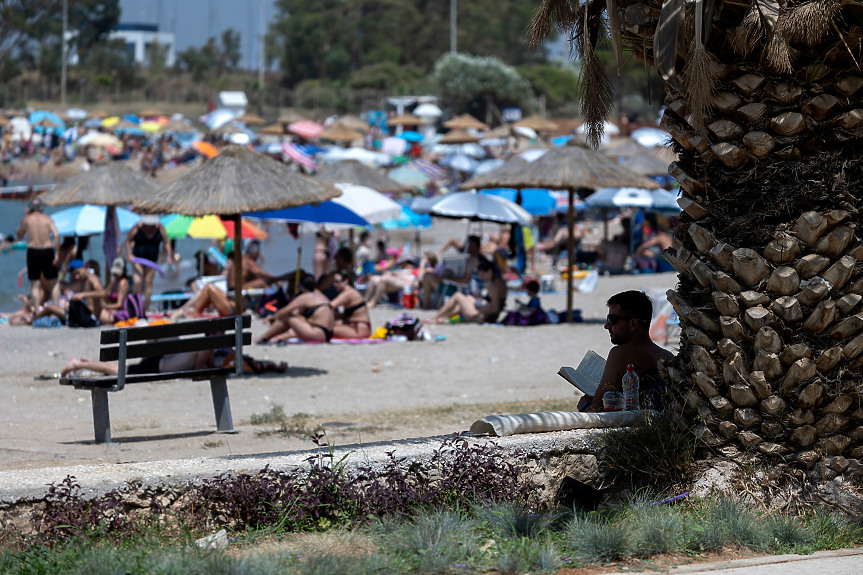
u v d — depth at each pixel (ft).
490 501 37.81
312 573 30.66
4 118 512.63
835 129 37.01
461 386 91.45
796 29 35.24
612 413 43.27
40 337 122.52
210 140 486.38
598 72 43.47
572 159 137.49
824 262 36.81
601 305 158.20
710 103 37.73
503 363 106.73
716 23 37.40
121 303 132.98
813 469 38.22
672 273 196.24
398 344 121.19
